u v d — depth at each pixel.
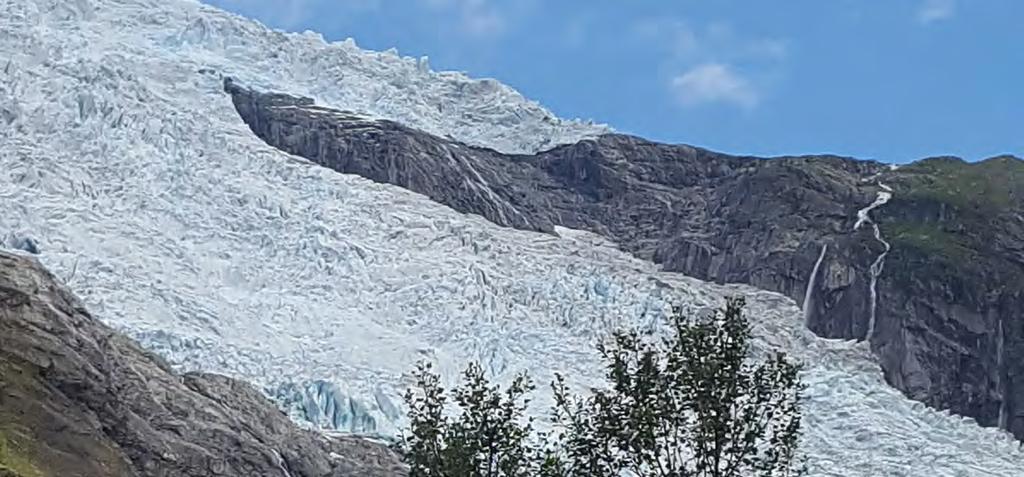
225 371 168.50
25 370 122.56
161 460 125.88
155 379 134.62
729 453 77.81
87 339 129.12
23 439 115.56
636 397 78.38
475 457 82.62
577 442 79.12
